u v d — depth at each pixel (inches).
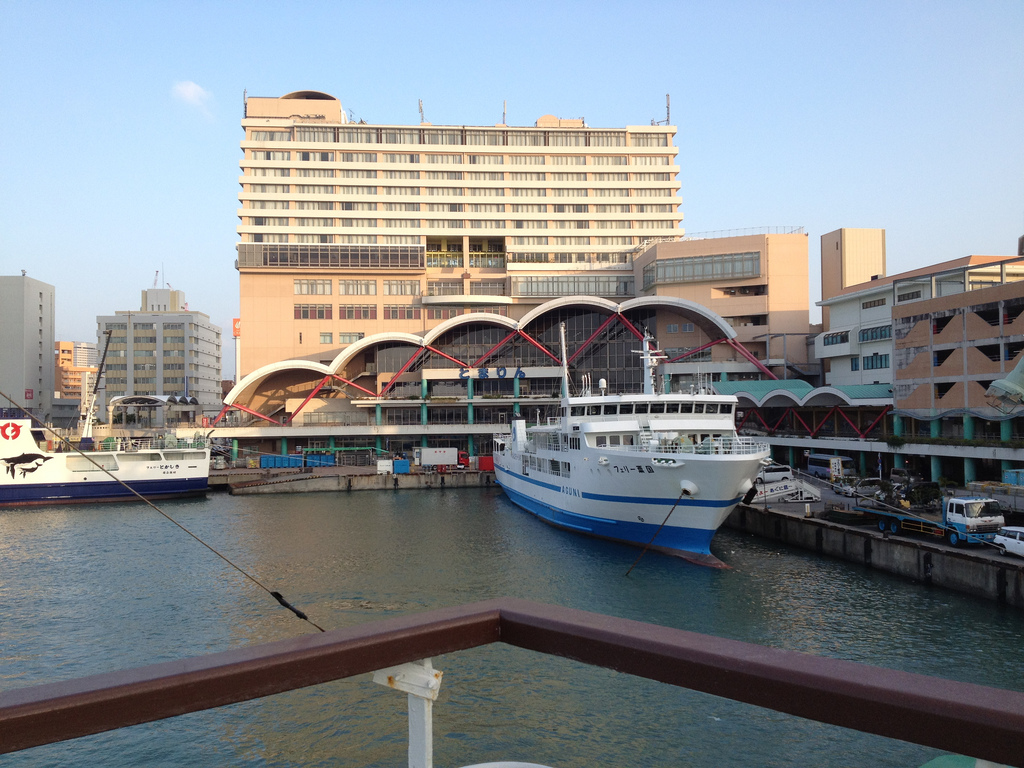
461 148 3521.2
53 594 1177.4
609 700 786.2
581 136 3624.5
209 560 1414.9
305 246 3272.6
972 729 90.4
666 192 3595.0
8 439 2164.1
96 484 2247.8
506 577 1262.3
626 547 1513.3
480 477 2721.5
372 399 3048.7
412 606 1091.3
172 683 106.7
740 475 1274.6
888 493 1523.1
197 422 3376.0
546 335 3257.9
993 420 1649.9
